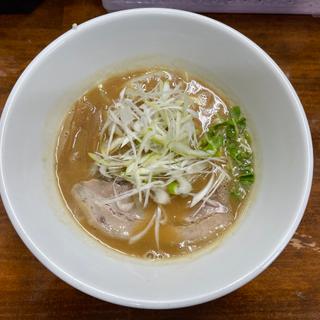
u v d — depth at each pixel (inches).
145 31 9.9
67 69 9.8
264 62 9.4
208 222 9.7
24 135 9.2
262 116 10.0
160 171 9.7
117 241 9.6
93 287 8.0
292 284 10.0
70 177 10.0
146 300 7.9
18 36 11.3
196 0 11.7
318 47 11.6
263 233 9.0
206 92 10.7
